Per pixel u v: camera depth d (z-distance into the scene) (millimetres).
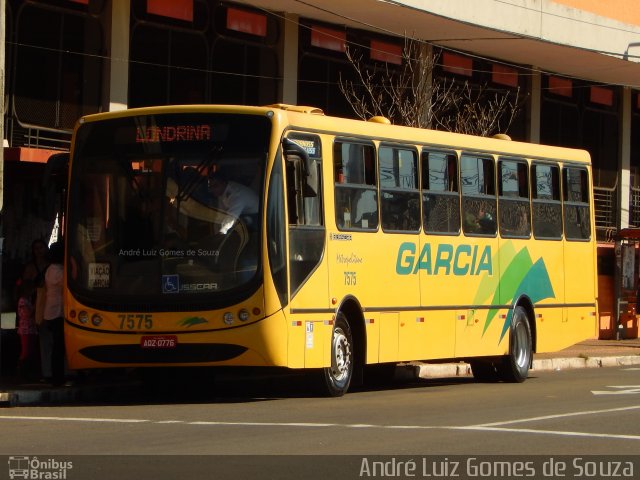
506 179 23891
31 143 25312
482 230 23109
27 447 12836
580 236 26250
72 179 18516
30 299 20844
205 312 17516
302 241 18312
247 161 17828
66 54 26047
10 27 24844
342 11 30719
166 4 28016
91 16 26562
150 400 19344
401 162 21016
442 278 21859
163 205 17969
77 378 20844
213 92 29328
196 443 13102
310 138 18750
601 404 18062
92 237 18234
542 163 25094
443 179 22094
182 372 20719
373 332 20047
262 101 30719
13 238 22641
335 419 15641
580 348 34625
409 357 21000
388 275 20438
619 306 38656
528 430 14445
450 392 20812
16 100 24984
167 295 17688
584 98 41812
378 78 33750
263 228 17594
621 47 37469
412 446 12914
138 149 18250
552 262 25188
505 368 23938
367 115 33281
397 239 20703
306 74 31828
